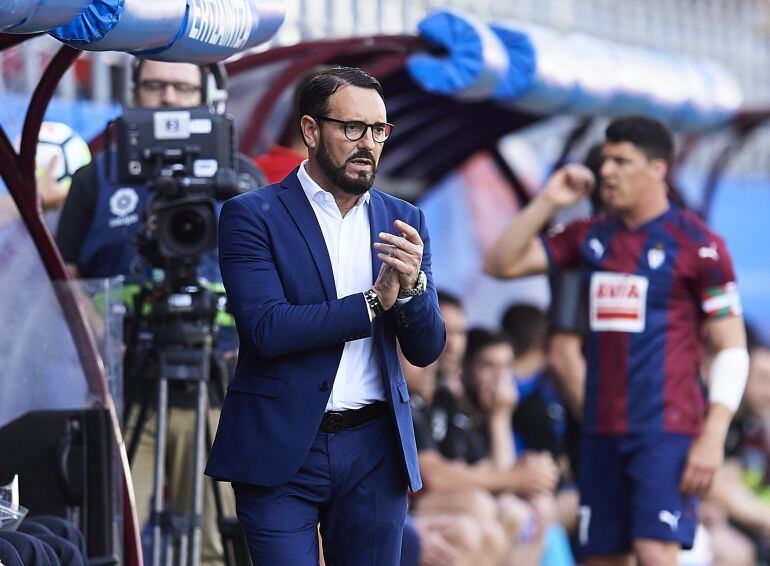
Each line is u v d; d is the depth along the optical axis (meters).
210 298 16.69
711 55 41.03
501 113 27.17
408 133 26.95
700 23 40.44
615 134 19.84
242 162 18.48
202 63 14.67
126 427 17.98
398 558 13.21
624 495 19.83
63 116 22.77
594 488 20.02
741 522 32.50
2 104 21.95
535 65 23.98
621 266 19.86
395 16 29.70
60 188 19.03
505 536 25.09
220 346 18.36
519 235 20.53
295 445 12.57
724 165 34.47
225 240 12.81
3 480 15.45
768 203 39.56
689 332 19.80
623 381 19.70
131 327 17.08
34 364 16.03
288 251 12.77
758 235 39.31
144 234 16.66
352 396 12.85
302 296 12.73
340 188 12.55
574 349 24.14
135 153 16.73
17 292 16.09
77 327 16.11
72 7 11.52
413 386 25.17
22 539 13.10
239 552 16.88
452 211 32.09
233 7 14.52
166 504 19.09
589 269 20.16
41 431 15.64
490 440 27.31
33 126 15.82
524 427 28.28
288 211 12.88
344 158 12.45
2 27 11.07
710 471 19.25
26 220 15.96
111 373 16.17
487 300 32.53
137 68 18.89
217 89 18.91
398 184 28.50
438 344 12.95
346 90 12.42
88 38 12.13
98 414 15.81
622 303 19.78
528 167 33.25
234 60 22.23
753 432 34.09
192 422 18.11
